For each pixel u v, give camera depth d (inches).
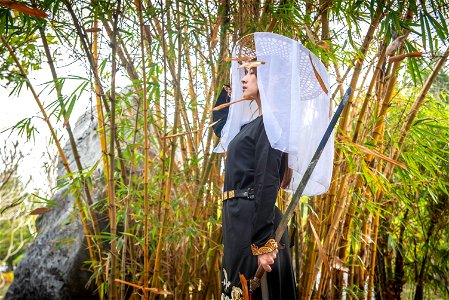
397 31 93.7
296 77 70.7
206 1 100.0
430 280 164.7
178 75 95.1
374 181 113.0
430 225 155.3
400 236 156.1
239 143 72.1
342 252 114.2
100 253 105.1
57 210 147.5
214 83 98.2
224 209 72.4
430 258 159.0
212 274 101.5
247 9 96.2
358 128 101.3
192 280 104.1
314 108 75.2
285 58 72.6
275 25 100.8
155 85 93.4
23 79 99.0
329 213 104.7
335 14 106.1
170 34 94.8
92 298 135.5
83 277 134.0
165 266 107.3
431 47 95.7
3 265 304.8
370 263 136.3
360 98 123.6
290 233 112.0
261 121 71.9
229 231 70.3
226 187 72.8
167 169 109.2
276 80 71.6
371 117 113.2
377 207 115.9
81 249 133.3
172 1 95.4
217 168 104.4
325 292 114.9
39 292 139.2
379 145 117.6
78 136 159.0
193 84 107.7
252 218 68.3
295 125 68.5
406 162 123.0
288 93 71.0
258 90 75.8
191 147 107.7
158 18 103.9
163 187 100.4
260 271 65.9
